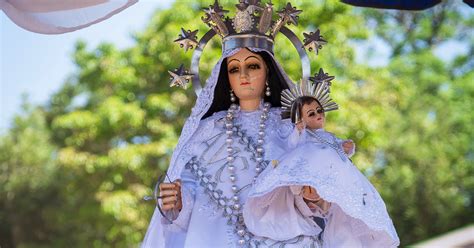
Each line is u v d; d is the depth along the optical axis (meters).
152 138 17.58
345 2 5.98
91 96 20.61
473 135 22.05
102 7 5.84
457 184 21.89
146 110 17.41
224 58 5.46
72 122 17.48
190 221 5.36
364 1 5.98
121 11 5.86
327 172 4.85
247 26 5.47
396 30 24.03
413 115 21.72
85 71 18.98
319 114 5.18
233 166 5.43
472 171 22.06
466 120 22.12
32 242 26.12
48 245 25.23
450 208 21.56
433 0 6.03
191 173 5.51
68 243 23.81
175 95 17.20
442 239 11.30
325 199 4.76
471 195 21.84
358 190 4.88
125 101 17.98
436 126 21.81
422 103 21.98
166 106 16.81
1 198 26.52
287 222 5.10
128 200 16.84
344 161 4.97
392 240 5.16
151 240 5.43
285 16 5.51
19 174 26.45
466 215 21.67
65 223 23.22
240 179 5.41
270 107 5.65
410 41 23.92
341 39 16.55
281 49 14.77
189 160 5.52
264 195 5.07
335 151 5.00
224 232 5.28
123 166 16.84
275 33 5.55
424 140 21.58
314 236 5.19
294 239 5.12
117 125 17.31
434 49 23.84
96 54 18.91
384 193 21.11
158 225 5.44
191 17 17.00
